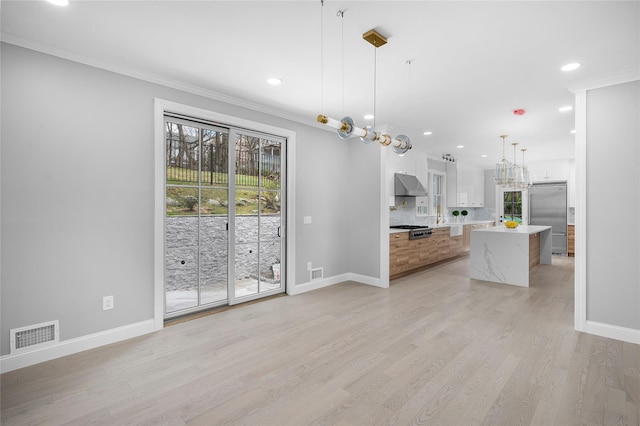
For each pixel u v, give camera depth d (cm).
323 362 248
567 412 187
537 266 645
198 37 236
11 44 235
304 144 455
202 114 343
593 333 302
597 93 299
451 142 591
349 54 260
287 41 241
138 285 299
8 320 235
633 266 284
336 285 492
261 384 218
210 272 371
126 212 291
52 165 252
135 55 264
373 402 198
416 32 227
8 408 191
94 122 272
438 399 200
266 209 421
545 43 239
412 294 441
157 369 237
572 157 742
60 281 257
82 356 257
